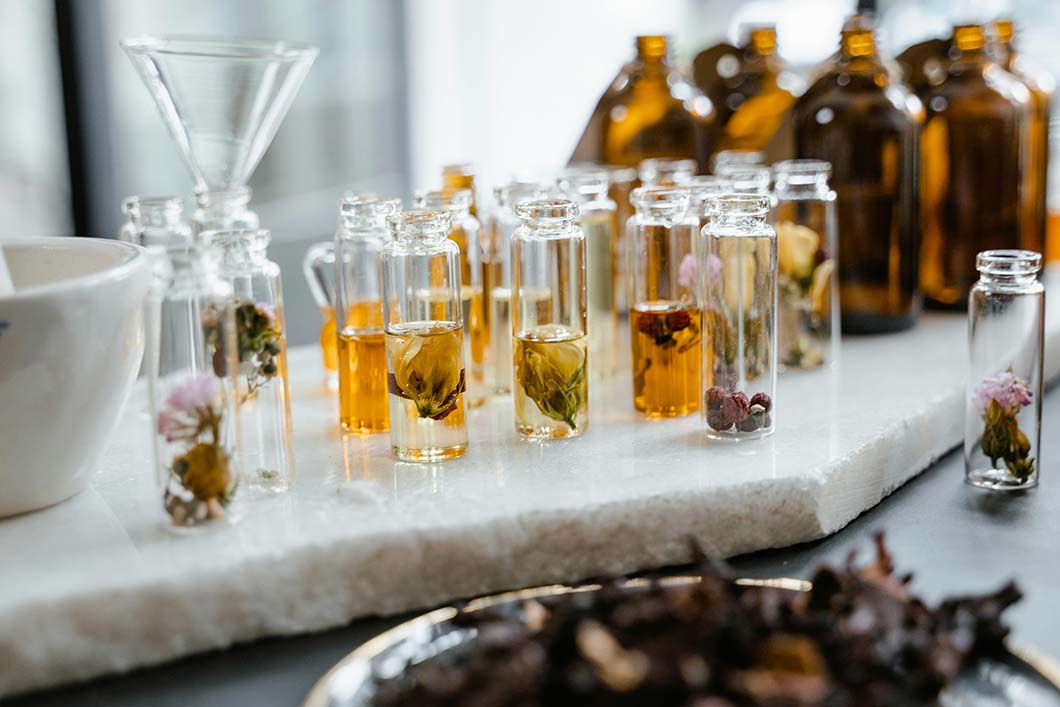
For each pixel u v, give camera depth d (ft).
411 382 1.67
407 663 1.31
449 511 1.53
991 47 2.41
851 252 2.23
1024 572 1.52
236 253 1.60
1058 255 2.75
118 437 1.82
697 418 1.85
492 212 1.98
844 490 1.65
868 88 2.22
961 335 2.25
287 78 1.72
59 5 3.65
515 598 1.38
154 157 3.91
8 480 1.52
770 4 3.67
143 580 1.40
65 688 1.38
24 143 3.68
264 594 1.44
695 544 1.41
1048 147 2.45
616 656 1.21
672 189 1.84
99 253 1.65
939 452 1.88
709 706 1.17
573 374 1.75
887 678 1.26
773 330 1.74
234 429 1.52
